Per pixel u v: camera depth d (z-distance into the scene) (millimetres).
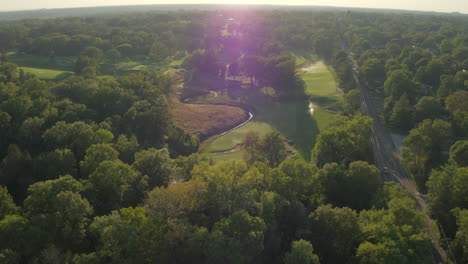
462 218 62906
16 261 51750
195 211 66938
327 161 99812
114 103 131875
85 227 63406
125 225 55875
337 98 177625
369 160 108125
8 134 104438
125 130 120312
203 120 161750
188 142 135750
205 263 57875
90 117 120625
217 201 66438
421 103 133250
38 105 117188
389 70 179500
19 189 86312
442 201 76500
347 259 64375
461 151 92375
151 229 56812
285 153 116562
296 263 56781
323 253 65500
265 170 80125
